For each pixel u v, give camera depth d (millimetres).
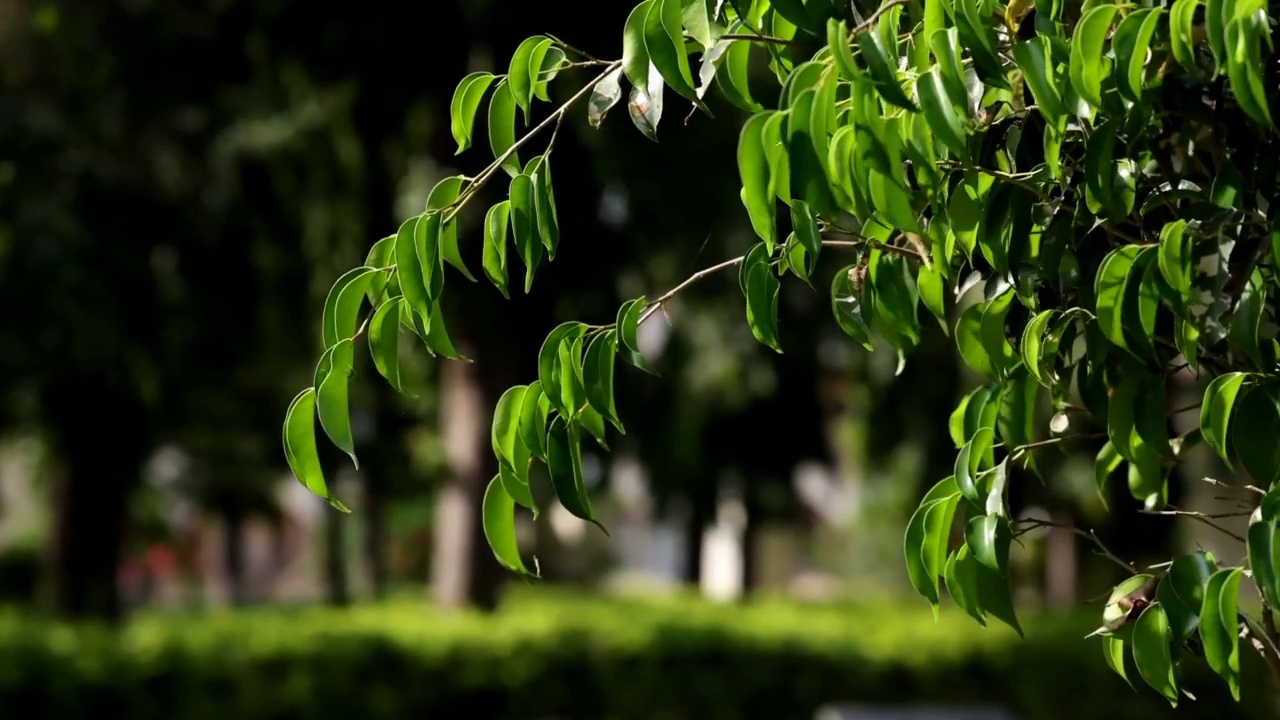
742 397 16969
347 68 10219
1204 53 1848
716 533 22578
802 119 1514
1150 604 1899
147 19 10984
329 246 11211
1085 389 2100
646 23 1790
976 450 1984
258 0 10039
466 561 11938
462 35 9891
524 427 1985
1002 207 1889
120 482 14531
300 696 9781
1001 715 9367
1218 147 1872
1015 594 20203
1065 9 1931
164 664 9422
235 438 16703
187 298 12414
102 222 11773
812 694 11070
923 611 13109
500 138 2004
